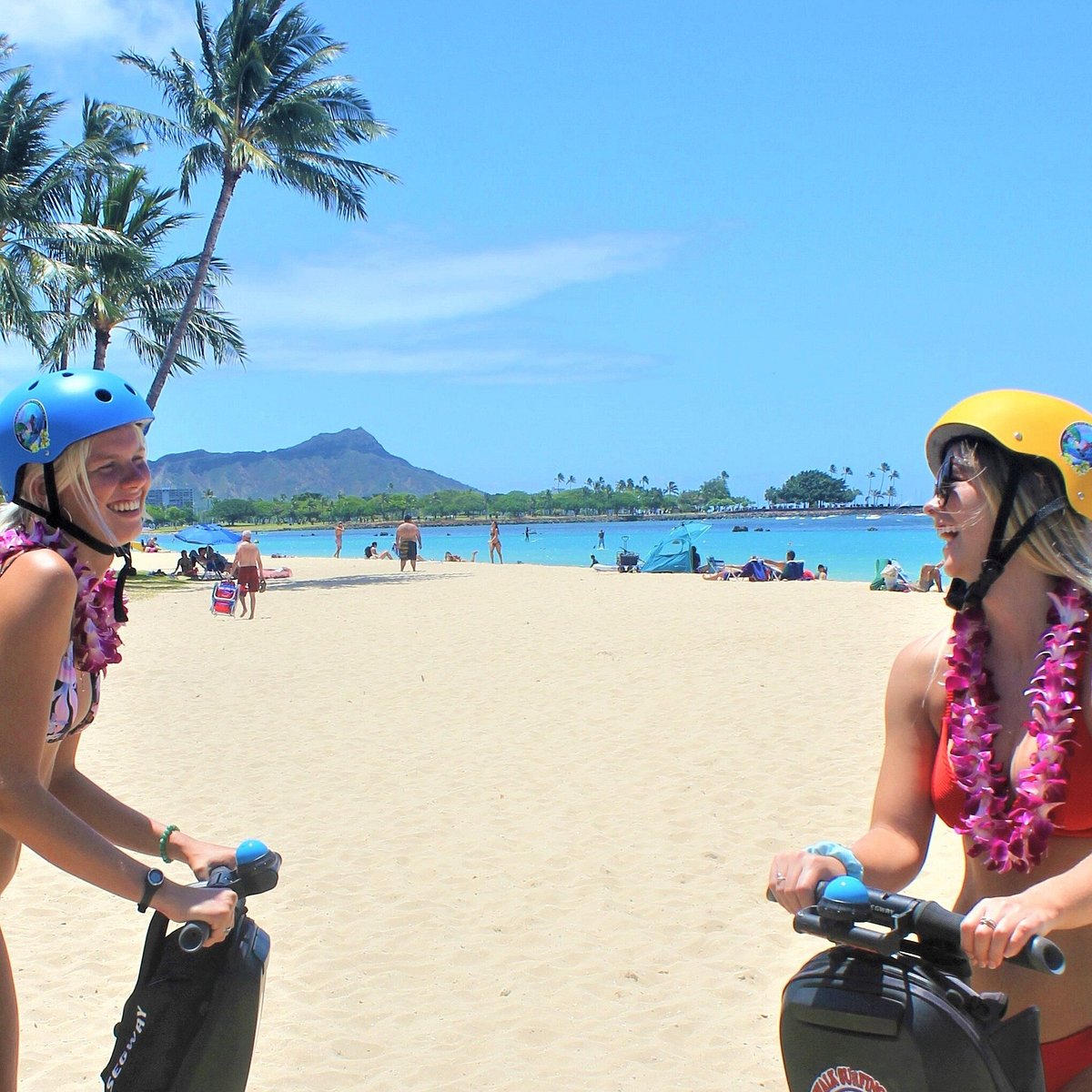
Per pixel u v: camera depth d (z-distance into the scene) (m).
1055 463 2.09
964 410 2.19
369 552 50.94
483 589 27.09
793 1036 1.83
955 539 2.19
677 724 9.62
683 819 6.90
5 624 2.21
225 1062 2.15
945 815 2.24
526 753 8.74
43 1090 3.78
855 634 15.61
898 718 2.35
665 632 16.30
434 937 5.15
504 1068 3.93
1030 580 2.18
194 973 2.15
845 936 1.80
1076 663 2.09
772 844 6.38
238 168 27.83
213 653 15.19
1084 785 2.06
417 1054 4.05
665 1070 3.88
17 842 2.46
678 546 37.78
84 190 28.19
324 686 12.23
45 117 26.28
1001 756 2.19
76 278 26.16
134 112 27.39
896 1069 1.72
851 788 7.45
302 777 8.18
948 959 1.83
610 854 6.29
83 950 5.07
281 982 4.70
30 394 2.42
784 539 95.06
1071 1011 2.06
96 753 9.03
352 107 29.09
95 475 2.40
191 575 33.38
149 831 2.59
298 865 6.20
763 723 9.54
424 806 7.34
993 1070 1.70
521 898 5.63
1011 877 2.16
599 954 4.92
